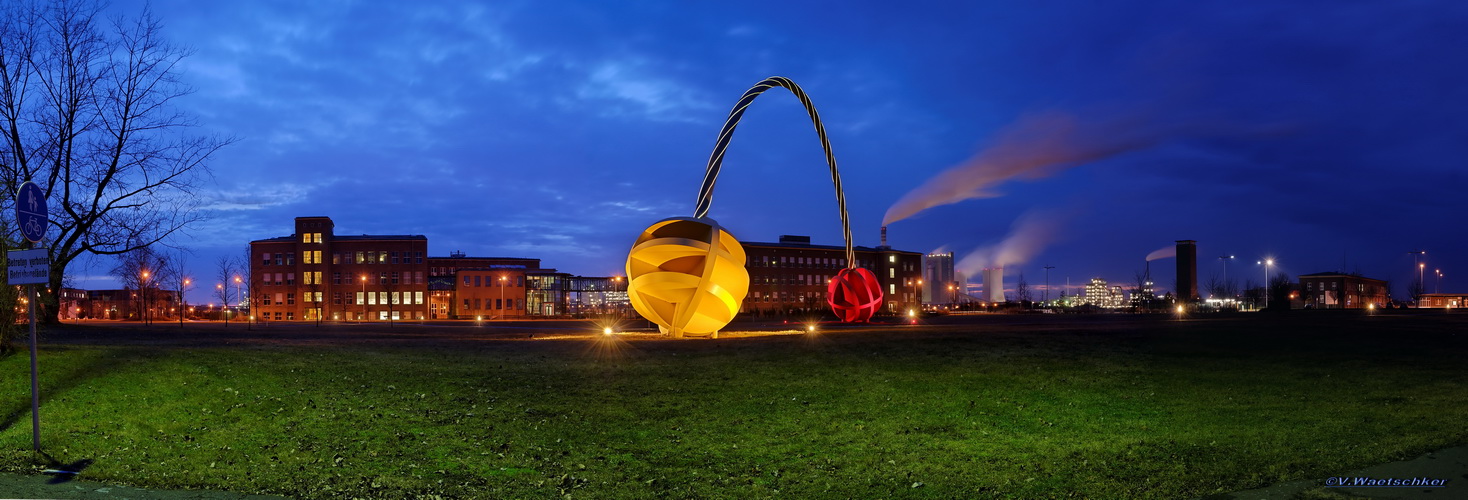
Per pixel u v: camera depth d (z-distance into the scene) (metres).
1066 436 11.85
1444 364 19.94
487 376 19.36
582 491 9.45
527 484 9.73
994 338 28.66
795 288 135.50
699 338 36.50
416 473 10.20
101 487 9.47
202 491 9.36
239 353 21.02
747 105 48.84
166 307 117.44
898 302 143.38
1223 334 30.61
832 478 9.78
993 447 11.20
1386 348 24.20
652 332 45.75
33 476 9.88
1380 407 13.60
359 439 12.18
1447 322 43.09
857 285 56.44
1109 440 11.43
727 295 38.00
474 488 9.55
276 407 14.20
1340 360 20.92
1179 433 11.76
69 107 25.12
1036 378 17.94
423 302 118.25
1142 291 137.25
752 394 16.52
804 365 21.09
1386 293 168.50
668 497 9.17
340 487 9.52
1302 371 18.69
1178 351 23.55
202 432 12.32
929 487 9.20
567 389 17.47
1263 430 11.76
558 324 72.94
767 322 67.94
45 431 11.78
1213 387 16.44
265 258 117.44
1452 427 11.61
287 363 19.39
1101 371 19.00
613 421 13.84
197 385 15.51
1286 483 8.87
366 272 118.06
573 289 125.31
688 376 19.45
